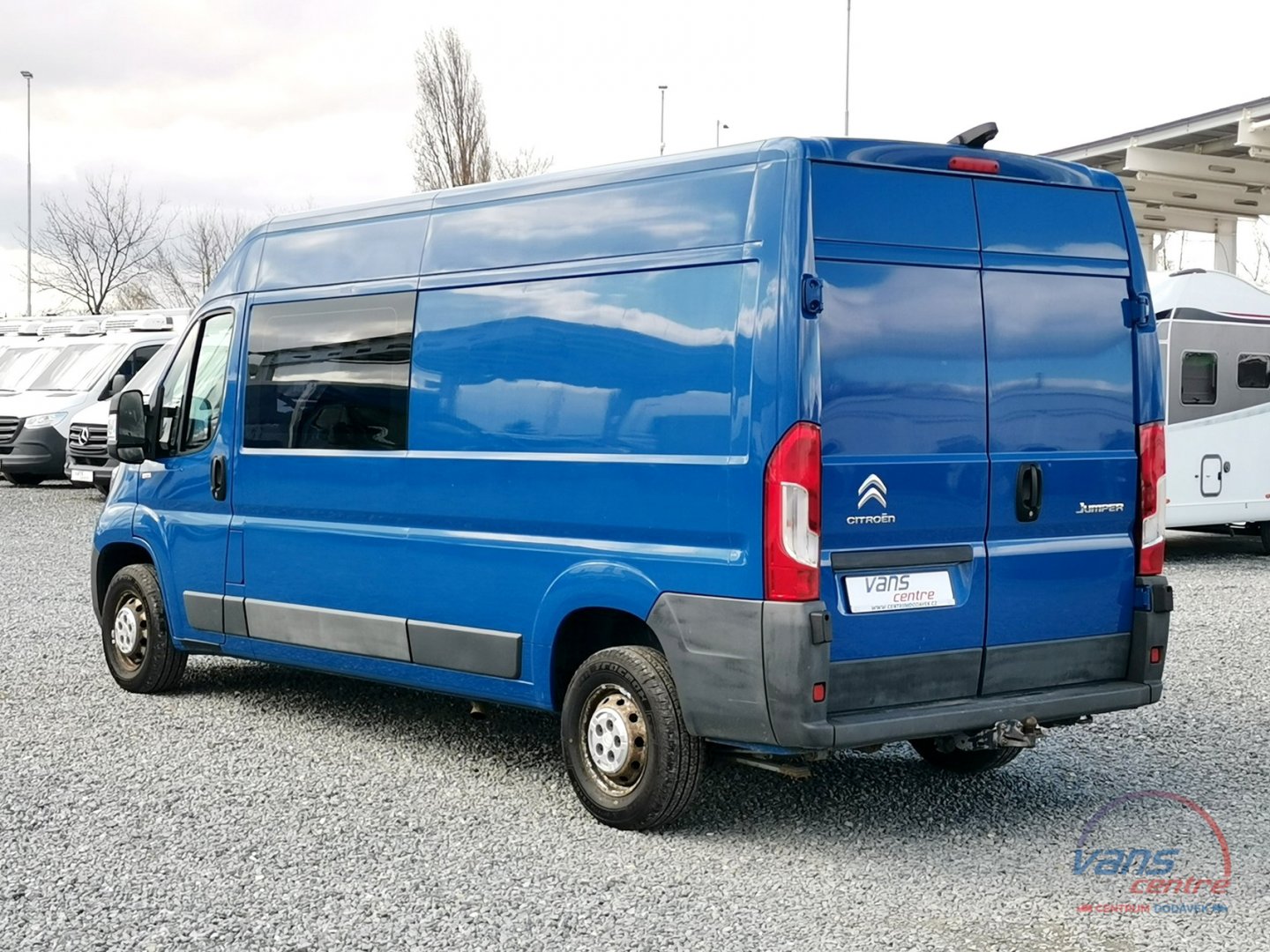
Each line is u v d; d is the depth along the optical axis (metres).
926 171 5.61
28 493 23.02
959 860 5.47
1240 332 16.48
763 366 5.27
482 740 7.32
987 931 4.73
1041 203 5.95
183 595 7.97
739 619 5.30
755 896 5.05
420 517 6.62
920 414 5.54
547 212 6.19
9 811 6.05
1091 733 7.60
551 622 6.02
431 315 6.63
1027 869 5.37
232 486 7.63
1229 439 16.44
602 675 5.84
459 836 5.74
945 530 5.62
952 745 5.89
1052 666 5.92
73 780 6.53
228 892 5.07
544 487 6.05
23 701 8.22
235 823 5.88
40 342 24.84
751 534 5.27
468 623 6.41
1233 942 4.65
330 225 7.30
